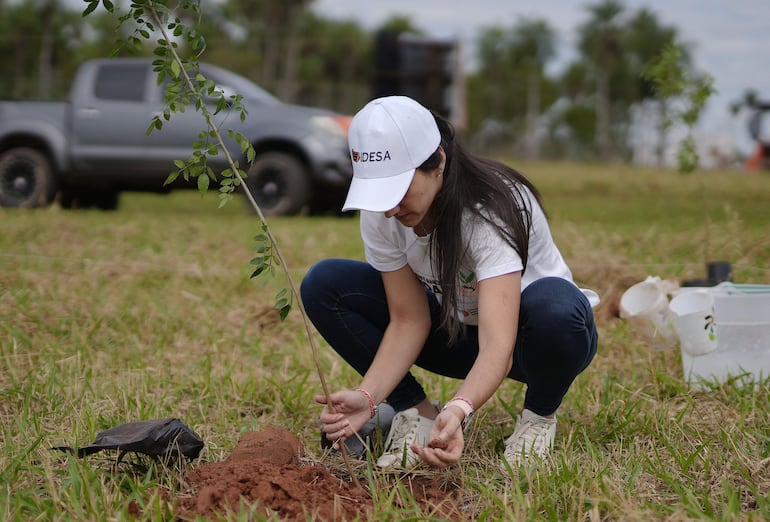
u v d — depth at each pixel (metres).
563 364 2.35
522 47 40.53
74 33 32.62
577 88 45.62
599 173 16.86
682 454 2.42
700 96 4.98
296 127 8.62
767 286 3.31
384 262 2.42
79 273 5.13
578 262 5.32
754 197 10.38
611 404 2.94
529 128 41.00
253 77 32.81
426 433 2.61
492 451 2.60
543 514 2.15
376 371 2.43
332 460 2.55
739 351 3.18
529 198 2.32
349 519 2.06
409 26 40.62
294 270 5.51
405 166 2.06
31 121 9.08
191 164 2.17
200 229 7.19
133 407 2.94
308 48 39.19
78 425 2.66
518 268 2.22
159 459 2.36
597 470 2.34
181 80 2.19
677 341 3.31
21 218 7.73
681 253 5.58
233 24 35.97
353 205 2.05
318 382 3.32
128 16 2.14
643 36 38.50
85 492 2.13
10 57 32.06
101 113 8.97
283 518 2.04
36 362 3.45
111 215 8.53
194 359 3.63
